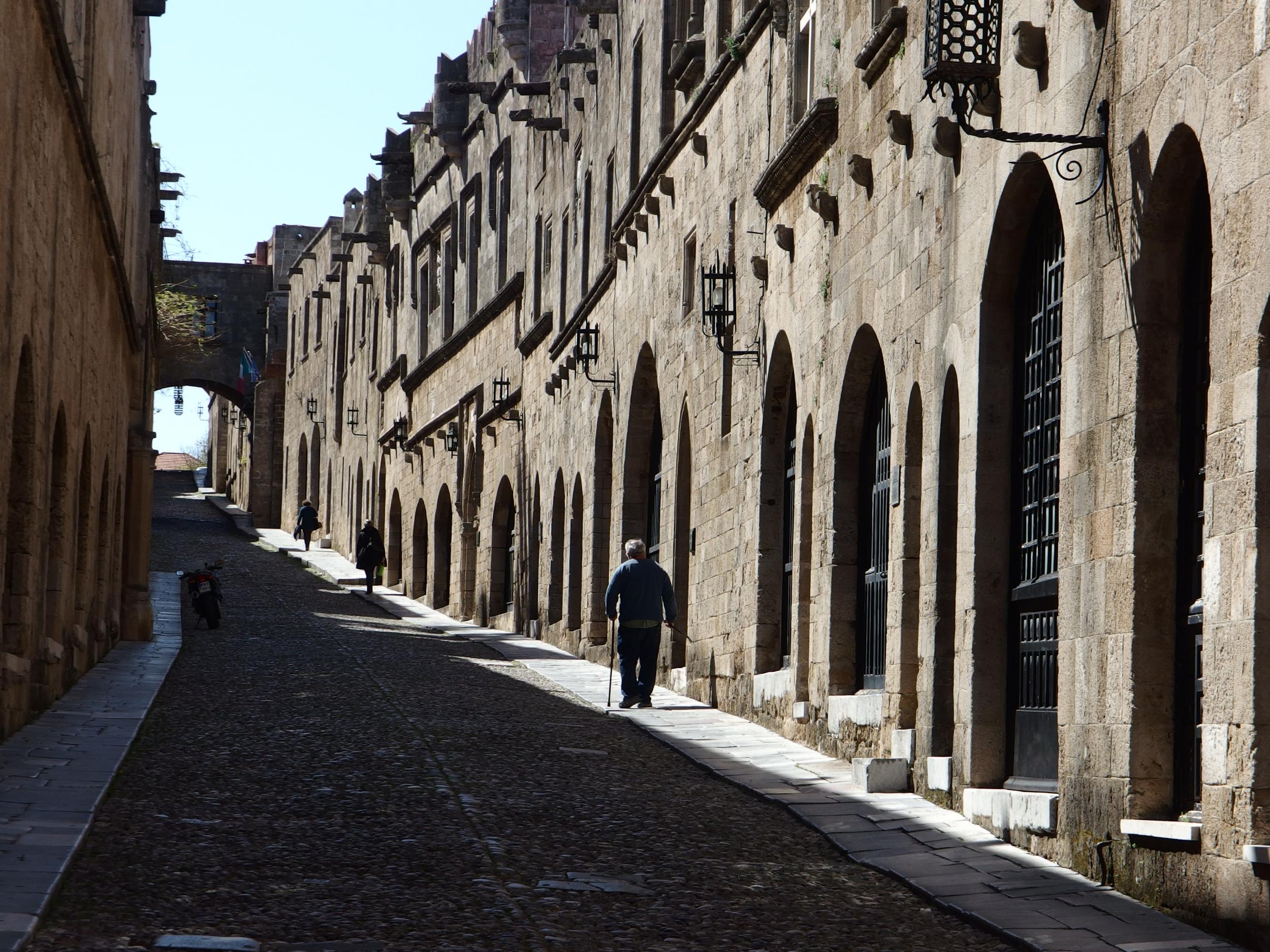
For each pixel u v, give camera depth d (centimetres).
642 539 2664
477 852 1027
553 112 3403
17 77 1320
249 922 834
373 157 4856
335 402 5806
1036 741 1162
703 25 2358
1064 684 1064
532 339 3438
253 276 7350
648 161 2589
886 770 1348
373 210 5159
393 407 4934
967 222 1269
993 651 1220
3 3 1241
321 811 1140
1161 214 967
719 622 2062
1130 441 979
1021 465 1220
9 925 775
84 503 2005
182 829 1059
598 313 2905
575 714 1853
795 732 1697
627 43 2772
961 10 1099
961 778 1230
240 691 1862
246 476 7206
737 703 1938
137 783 1227
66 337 1698
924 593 1341
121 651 2366
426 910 874
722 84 2147
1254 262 834
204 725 1567
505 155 3850
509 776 1334
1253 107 839
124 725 1527
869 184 1543
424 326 4594
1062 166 1096
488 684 2117
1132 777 962
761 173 1952
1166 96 947
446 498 4256
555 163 3347
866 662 1584
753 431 1933
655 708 1994
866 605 1595
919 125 1398
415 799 1199
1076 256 1075
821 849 1114
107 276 2145
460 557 3966
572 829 1125
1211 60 890
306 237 7175
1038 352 1191
